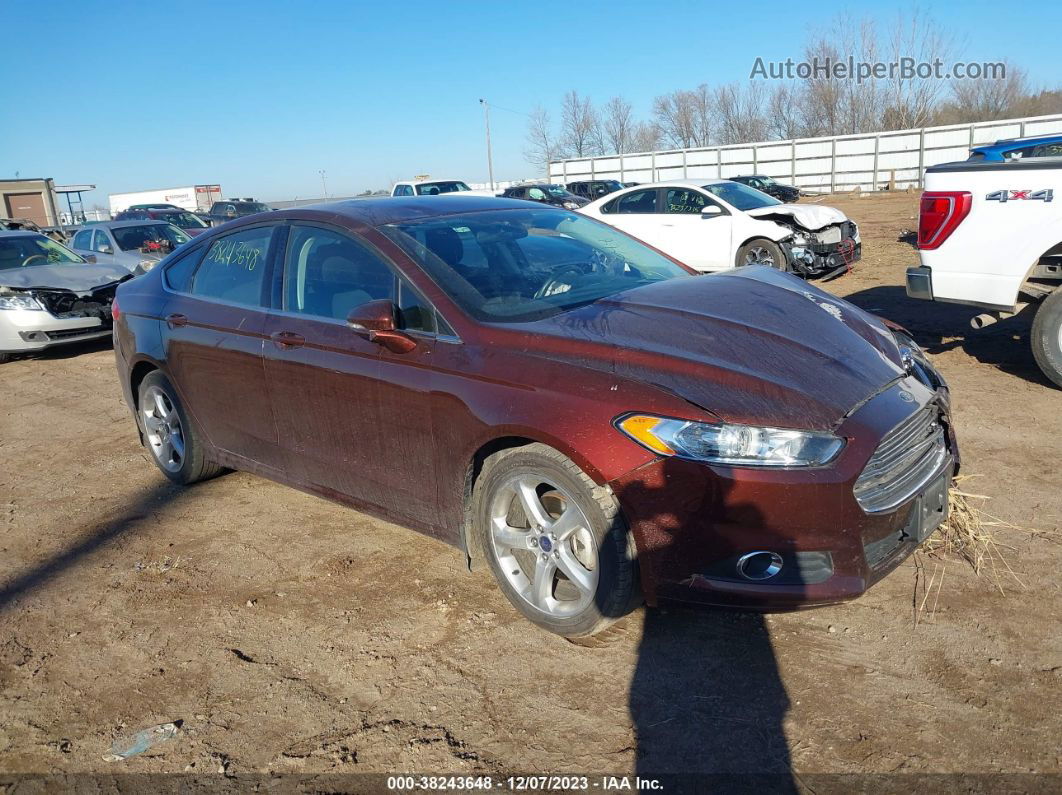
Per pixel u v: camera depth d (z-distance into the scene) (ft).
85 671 10.39
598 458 9.07
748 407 8.91
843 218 36.88
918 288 20.21
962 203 18.99
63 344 30.94
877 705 8.70
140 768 8.59
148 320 15.66
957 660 9.32
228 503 15.52
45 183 133.90
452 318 10.89
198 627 11.23
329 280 12.51
